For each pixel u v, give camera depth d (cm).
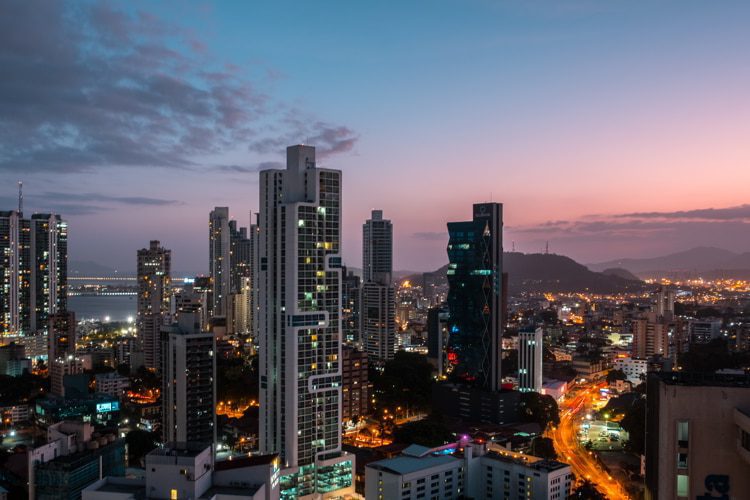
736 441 7562
